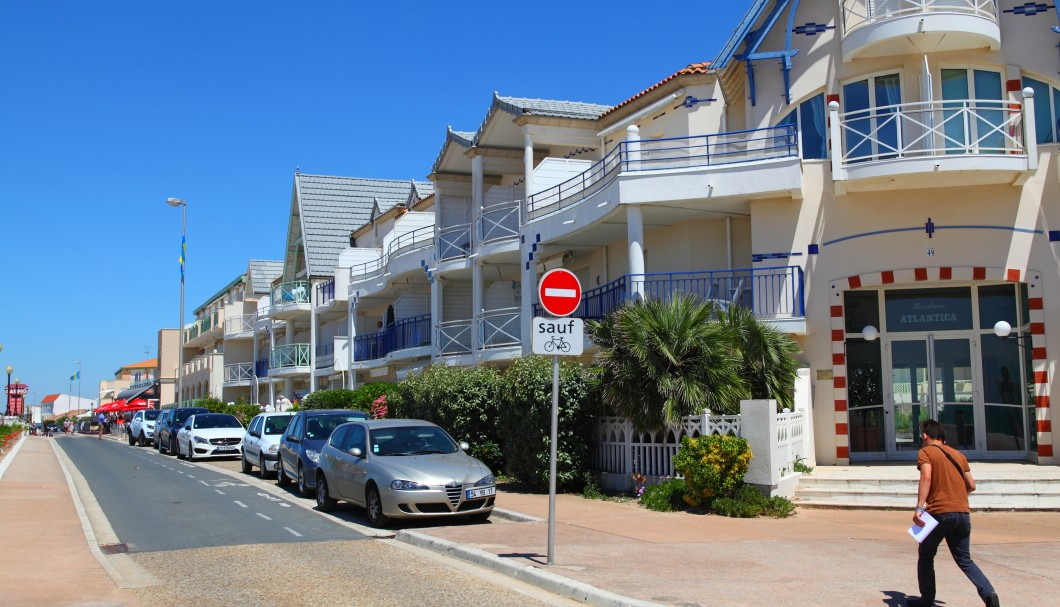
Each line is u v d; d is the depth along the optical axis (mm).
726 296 18828
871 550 10320
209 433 29016
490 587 9008
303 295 44312
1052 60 16922
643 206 18141
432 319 28297
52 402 149875
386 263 34031
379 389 29500
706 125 20109
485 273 27172
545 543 11016
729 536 11383
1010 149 15883
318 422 18906
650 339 14320
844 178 16281
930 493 7453
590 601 8195
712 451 13336
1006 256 16344
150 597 8742
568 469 16016
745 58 18078
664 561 9688
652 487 14305
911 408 17172
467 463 13828
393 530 13188
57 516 14461
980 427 16812
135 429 41500
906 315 17250
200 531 13266
